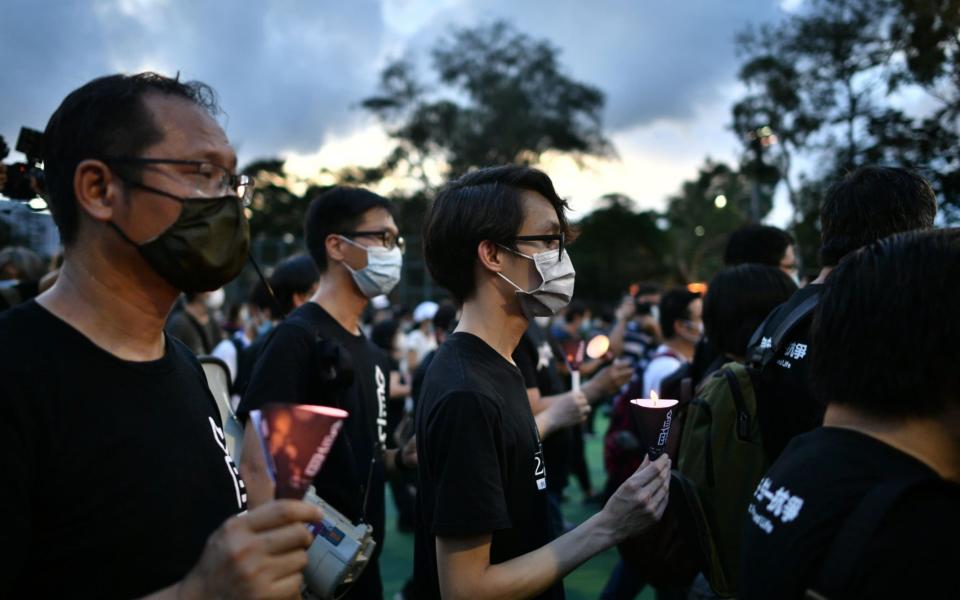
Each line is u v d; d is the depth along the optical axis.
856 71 10.17
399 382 6.54
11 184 2.38
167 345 1.46
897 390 1.12
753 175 14.38
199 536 1.30
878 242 1.24
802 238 10.90
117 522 1.19
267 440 1.07
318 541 1.93
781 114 12.14
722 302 2.83
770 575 1.14
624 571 3.36
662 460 1.74
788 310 2.26
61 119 1.32
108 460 1.20
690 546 2.23
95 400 1.22
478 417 1.65
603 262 52.94
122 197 1.29
